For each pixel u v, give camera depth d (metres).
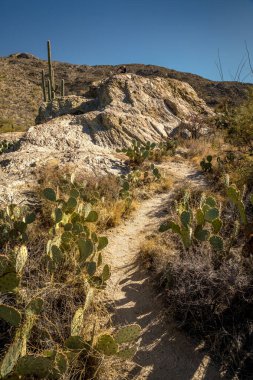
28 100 38.81
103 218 6.01
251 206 6.00
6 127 24.64
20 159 9.26
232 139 10.51
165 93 16.12
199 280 3.66
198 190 7.27
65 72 53.72
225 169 8.61
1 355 3.07
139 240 5.59
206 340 3.48
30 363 2.51
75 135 12.08
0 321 3.42
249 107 8.90
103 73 54.19
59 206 4.95
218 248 4.01
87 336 3.33
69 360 2.79
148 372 3.14
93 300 3.80
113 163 9.59
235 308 3.63
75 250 4.40
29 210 6.41
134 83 15.69
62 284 3.74
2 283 3.21
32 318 2.79
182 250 4.80
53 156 9.74
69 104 16.62
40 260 4.20
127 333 2.93
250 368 3.16
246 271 3.86
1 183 7.62
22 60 57.53
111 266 4.76
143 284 4.36
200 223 4.27
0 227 4.87
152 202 7.42
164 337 3.53
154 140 12.71
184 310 3.64
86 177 8.14
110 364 3.04
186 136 13.59
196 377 3.11
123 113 13.61
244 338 3.39
